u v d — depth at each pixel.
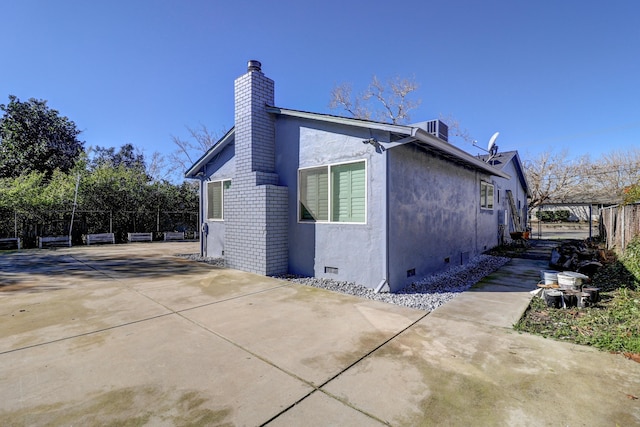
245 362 2.70
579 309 4.21
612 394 2.22
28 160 17.31
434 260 6.80
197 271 6.87
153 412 2.00
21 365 2.59
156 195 15.65
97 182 13.85
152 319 3.78
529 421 1.93
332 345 3.07
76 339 3.15
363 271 5.51
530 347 3.03
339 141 5.89
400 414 2.01
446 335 3.35
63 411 1.99
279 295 4.94
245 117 6.83
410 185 5.90
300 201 6.58
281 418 1.96
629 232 7.41
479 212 9.77
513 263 8.28
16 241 11.34
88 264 7.76
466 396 2.21
